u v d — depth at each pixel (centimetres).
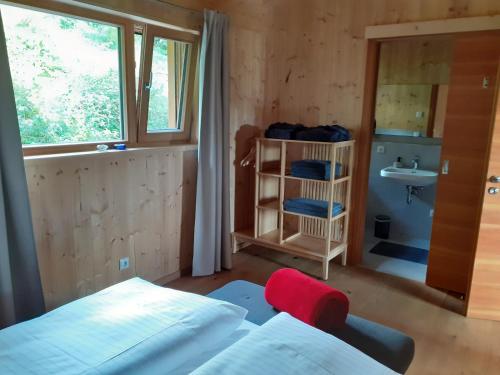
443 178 298
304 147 367
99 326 138
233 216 376
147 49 273
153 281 305
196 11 297
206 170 314
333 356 121
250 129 372
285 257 372
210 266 330
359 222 351
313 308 166
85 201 246
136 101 280
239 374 111
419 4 296
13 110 198
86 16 236
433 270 314
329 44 341
